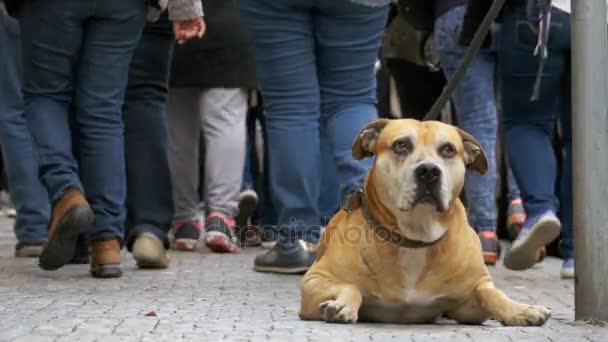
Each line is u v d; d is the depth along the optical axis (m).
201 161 16.11
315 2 9.87
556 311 8.24
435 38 11.50
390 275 6.98
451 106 13.39
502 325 7.00
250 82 13.46
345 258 7.07
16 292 8.81
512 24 10.20
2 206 22.22
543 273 11.36
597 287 7.13
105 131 9.98
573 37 7.21
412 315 7.15
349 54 10.04
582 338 6.43
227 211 13.50
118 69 9.94
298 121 10.18
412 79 13.32
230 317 7.44
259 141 16.19
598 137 7.12
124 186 10.18
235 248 13.45
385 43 12.90
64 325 6.77
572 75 7.23
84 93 9.91
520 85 10.38
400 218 6.87
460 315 7.19
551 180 10.24
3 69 12.10
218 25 13.37
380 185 6.96
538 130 10.48
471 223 11.80
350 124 9.99
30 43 9.71
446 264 6.97
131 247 11.11
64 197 9.51
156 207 10.99
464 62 8.03
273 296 8.95
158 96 11.05
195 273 10.77
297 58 10.08
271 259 10.81
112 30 9.79
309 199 10.48
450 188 6.91
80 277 10.13
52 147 9.58
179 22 10.57
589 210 7.14
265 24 10.05
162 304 8.20
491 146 11.38
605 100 7.12
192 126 13.68
